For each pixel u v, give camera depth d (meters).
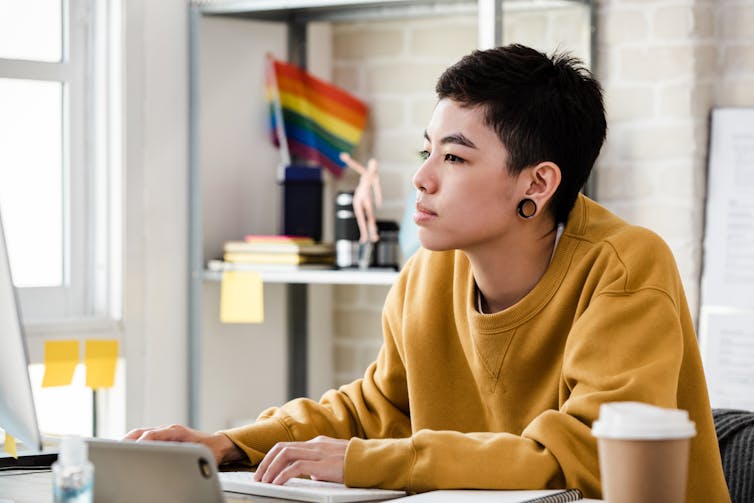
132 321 3.52
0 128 3.39
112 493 1.39
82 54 3.53
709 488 1.84
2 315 1.55
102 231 3.53
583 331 1.73
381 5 3.68
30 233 3.46
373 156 3.96
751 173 3.43
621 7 3.49
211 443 1.88
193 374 3.64
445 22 3.83
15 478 1.78
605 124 1.94
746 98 3.49
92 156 3.55
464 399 2.00
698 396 1.86
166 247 3.60
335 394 2.14
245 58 3.81
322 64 4.01
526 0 3.36
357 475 1.63
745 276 3.41
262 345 3.90
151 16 3.54
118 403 3.51
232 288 3.59
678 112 3.43
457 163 1.83
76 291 3.53
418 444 1.62
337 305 4.04
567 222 1.91
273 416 2.05
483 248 1.87
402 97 3.90
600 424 1.27
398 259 3.82
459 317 1.99
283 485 1.64
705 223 3.47
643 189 3.48
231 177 3.78
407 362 2.04
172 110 3.60
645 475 1.24
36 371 3.37
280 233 3.74
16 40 3.41
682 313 1.84
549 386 1.87
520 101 1.82
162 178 3.58
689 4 3.41
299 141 3.90
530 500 1.48
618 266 1.78
